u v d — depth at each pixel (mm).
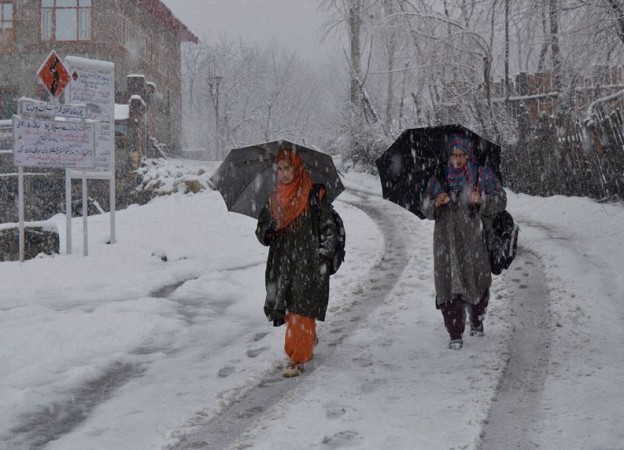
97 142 12789
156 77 39031
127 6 34594
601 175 13086
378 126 25688
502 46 19781
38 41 33125
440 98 21078
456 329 5801
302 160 5664
